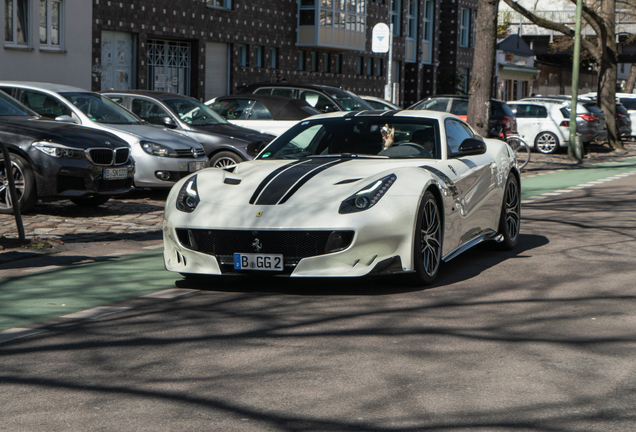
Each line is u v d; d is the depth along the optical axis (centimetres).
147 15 2808
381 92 4475
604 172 1995
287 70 3628
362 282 661
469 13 5381
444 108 2383
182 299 604
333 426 346
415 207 604
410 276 624
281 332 503
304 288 639
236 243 597
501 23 6378
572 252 819
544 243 881
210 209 611
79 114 1227
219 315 550
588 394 389
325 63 3972
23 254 773
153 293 623
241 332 504
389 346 471
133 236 915
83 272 708
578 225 1029
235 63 3275
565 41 4444
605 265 744
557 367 432
